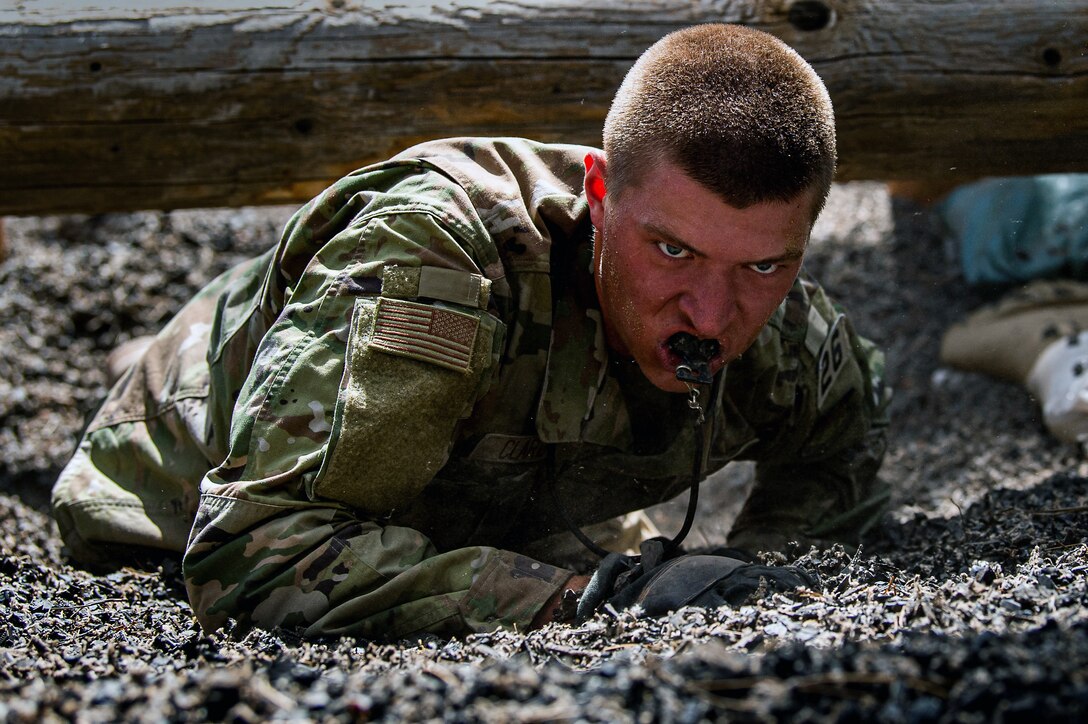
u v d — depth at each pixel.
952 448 6.69
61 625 3.59
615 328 3.63
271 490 3.30
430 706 2.38
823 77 5.07
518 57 5.08
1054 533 4.03
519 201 3.70
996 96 5.05
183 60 5.05
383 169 3.71
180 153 5.18
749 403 4.21
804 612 2.95
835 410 4.50
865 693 2.30
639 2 5.11
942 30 5.03
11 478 6.34
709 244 3.21
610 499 4.18
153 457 4.54
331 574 3.26
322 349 3.36
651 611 3.14
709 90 3.18
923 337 7.83
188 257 8.00
